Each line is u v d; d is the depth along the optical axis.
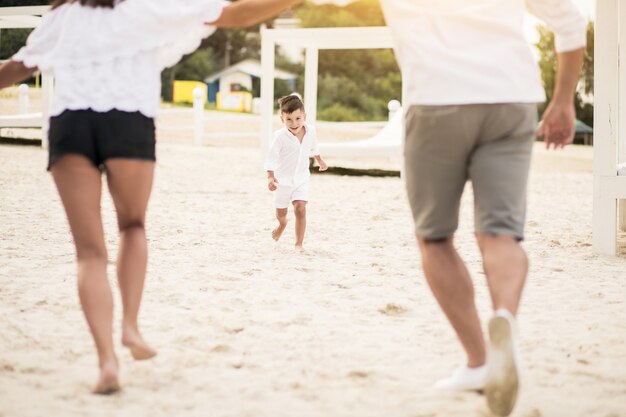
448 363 3.62
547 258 6.66
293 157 6.77
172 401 3.05
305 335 4.08
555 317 4.56
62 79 3.09
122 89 3.09
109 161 3.10
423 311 4.67
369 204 10.61
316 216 9.27
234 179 13.33
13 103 27.95
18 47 32.97
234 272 5.80
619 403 3.09
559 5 2.91
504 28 2.88
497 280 2.78
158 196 10.71
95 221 3.12
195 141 21.58
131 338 3.12
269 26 56.72
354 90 43.91
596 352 3.81
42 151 16.86
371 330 4.21
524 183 2.90
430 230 3.01
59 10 3.23
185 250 6.73
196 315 4.46
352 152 15.38
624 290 5.38
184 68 55.81
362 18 45.69
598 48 6.77
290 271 5.89
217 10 3.20
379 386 3.27
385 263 6.30
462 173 2.97
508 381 2.57
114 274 5.54
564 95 2.97
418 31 2.91
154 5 3.19
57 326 4.17
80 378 3.31
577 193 13.29
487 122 2.83
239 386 3.25
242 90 57.16
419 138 2.91
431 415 2.93
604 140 6.86
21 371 3.40
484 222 2.88
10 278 5.40
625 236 8.37
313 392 3.19
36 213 8.81
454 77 2.82
